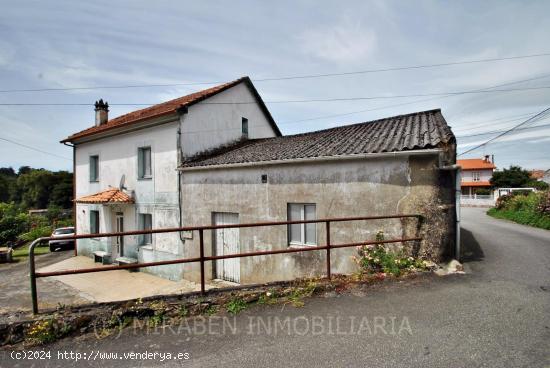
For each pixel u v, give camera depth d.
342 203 6.61
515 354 2.58
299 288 4.08
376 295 3.91
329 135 9.42
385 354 2.62
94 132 12.53
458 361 2.50
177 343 2.91
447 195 5.73
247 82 13.30
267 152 8.96
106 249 12.36
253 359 2.60
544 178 41.41
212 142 11.34
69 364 2.61
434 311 3.42
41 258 13.97
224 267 8.99
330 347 2.75
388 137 7.19
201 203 9.33
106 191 12.05
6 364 2.64
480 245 7.56
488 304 3.59
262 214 7.94
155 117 10.35
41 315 3.27
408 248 5.57
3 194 56.03
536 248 7.14
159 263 3.70
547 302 3.65
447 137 5.82
